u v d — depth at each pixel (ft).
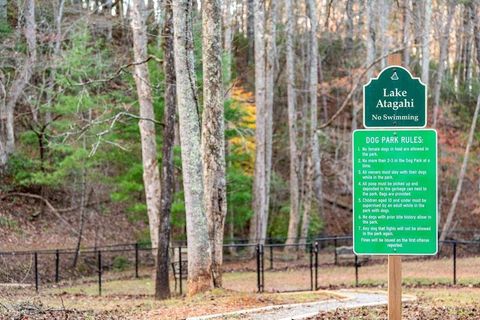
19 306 37.52
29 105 89.35
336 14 140.05
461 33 123.44
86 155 74.59
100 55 80.38
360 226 21.11
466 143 113.91
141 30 61.16
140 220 92.07
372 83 21.20
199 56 67.36
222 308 37.52
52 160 88.63
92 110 80.59
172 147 52.34
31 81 91.30
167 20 51.42
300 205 108.88
